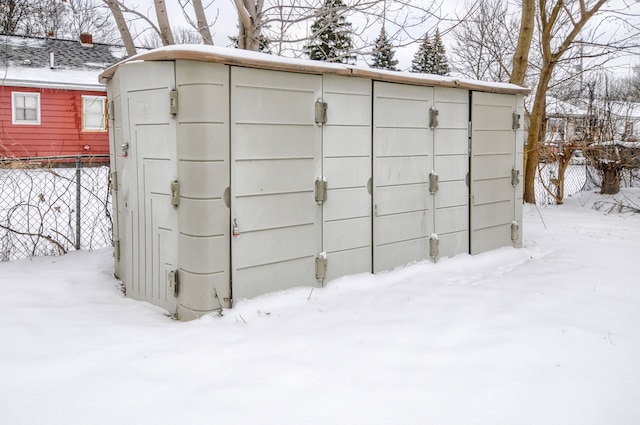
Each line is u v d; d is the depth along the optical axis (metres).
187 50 3.79
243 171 4.09
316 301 4.39
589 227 8.52
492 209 6.37
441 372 3.03
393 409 2.61
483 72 13.88
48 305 4.26
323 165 4.63
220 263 4.02
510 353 3.30
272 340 3.52
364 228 5.02
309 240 4.58
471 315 4.03
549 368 3.10
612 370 3.08
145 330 3.73
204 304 3.99
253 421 2.49
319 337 3.58
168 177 4.11
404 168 5.34
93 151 20.67
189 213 3.97
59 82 19.47
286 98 4.32
